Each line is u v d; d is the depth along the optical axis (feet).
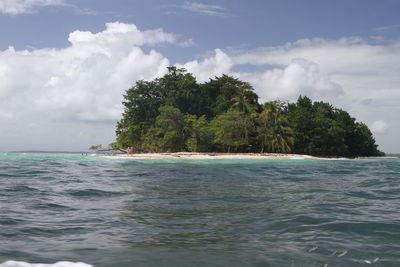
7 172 54.34
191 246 15.26
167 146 184.24
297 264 12.91
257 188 37.04
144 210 24.09
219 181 44.96
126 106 212.02
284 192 33.63
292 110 207.82
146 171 63.98
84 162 97.19
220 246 15.26
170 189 35.99
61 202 27.22
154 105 216.74
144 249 14.75
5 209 23.53
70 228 18.56
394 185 40.27
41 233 17.35
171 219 21.07
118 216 21.97
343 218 21.03
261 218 21.20
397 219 20.74
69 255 13.79
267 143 177.78
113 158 139.95
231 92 214.69
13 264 12.59
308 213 22.57
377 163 116.06
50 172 57.00
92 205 26.00
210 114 218.59
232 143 174.60
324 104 223.71
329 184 41.34
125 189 35.73
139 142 197.16
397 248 14.88
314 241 15.98
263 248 14.94
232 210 24.00
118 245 15.35
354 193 33.01
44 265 12.54
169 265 12.72
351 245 15.30
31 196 29.84
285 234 17.38
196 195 31.50
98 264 12.74
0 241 15.66
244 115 183.01
